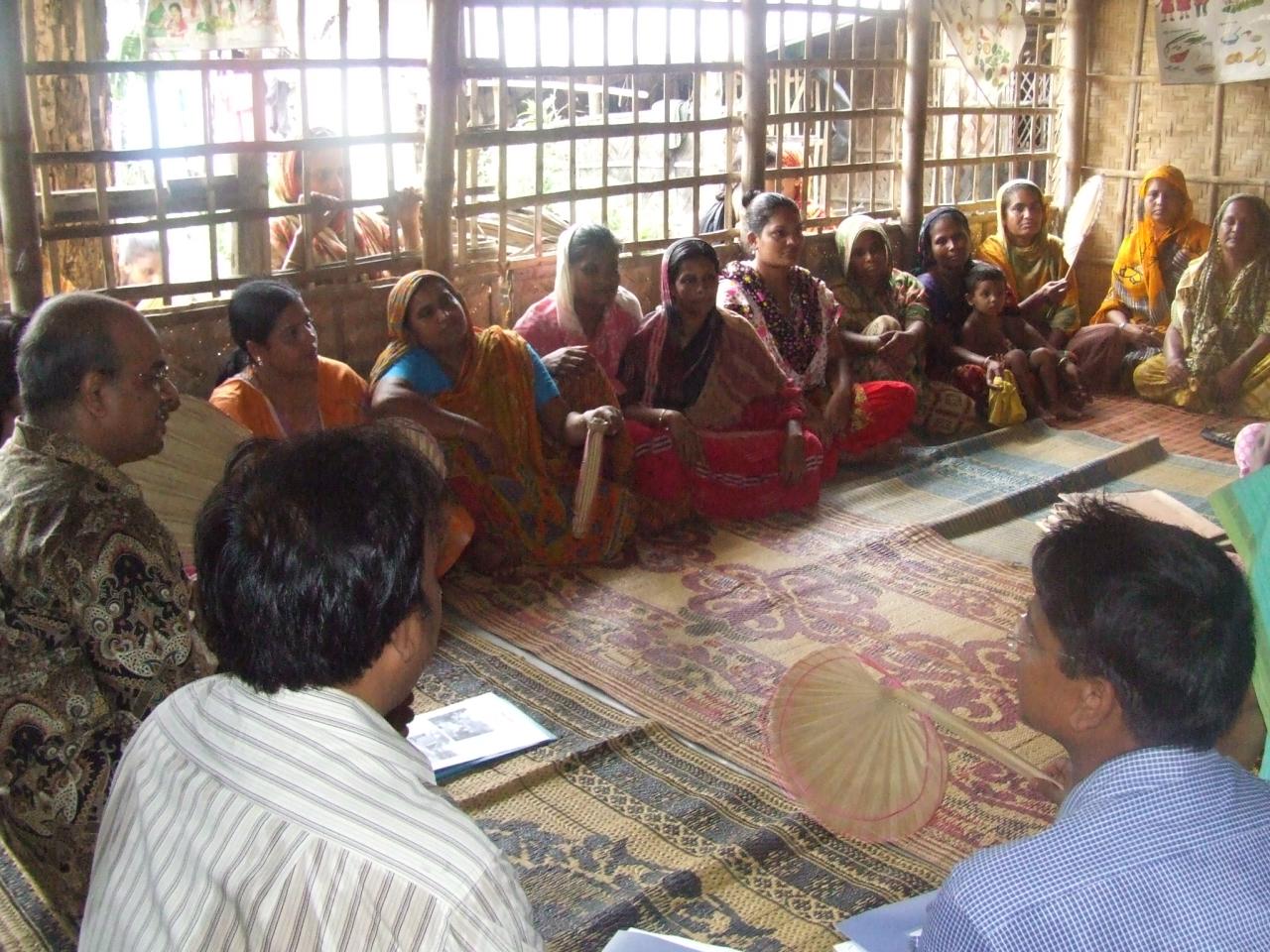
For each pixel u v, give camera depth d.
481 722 2.99
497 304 4.84
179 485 2.54
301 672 1.08
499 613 3.66
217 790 1.04
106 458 1.98
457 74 4.41
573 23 4.77
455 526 3.19
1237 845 1.05
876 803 1.77
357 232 4.76
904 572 3.94
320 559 1.07
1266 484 1.66
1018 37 6.20
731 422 4.48
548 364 4.17
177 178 4.12
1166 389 5.79
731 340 4.47
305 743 1.05
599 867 2.49
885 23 6.97
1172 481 4.83
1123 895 1.03
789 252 4.79
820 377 4.90
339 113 4.30
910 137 6.03
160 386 2.03
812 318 4.90
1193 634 1.12
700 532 4.28
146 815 1.06
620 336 4.56
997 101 6.50
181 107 4.59
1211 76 6.19
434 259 4.55
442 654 3.39
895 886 2.44
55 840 1.89
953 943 1.06
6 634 1.84
